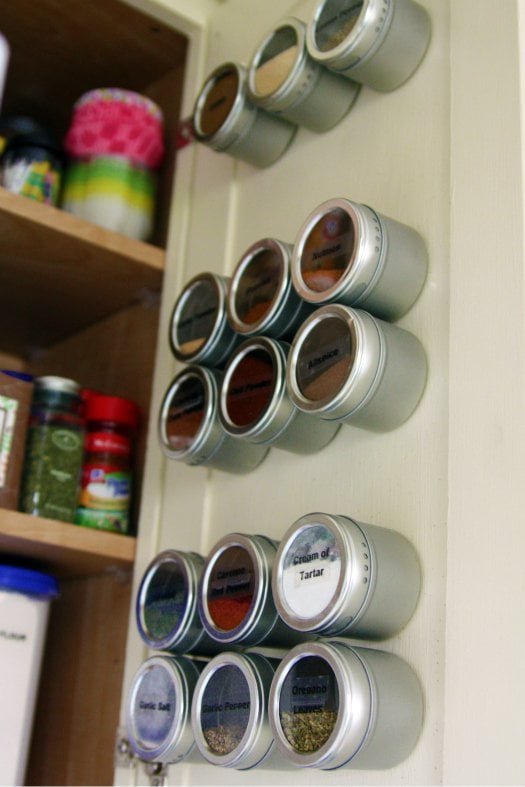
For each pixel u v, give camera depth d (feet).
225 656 2.49
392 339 2.42
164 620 2.82
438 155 2.59
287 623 2.30
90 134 3.71
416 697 2.20
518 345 2.18
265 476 2.91
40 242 3.40
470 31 2.54
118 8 3.70
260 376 2.73
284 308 2.72
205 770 2.78
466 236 2.38
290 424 2.64
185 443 2.95
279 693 2.26
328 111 2.97
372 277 2.46
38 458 3.32
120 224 3.63
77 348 4.20
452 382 2.31
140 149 3.73
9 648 3.23
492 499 2.13
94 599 3.62
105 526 3.39
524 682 1.95
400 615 2.28
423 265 2.53
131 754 3.08
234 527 2.97
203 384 2.97
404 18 2.69
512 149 2.33
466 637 2.09
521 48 2.40
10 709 3.19
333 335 2.46
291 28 3.01
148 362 3.69
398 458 2.45
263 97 2.98
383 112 2.83
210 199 3.54
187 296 3.23
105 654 3.45
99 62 4.03
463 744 2.03
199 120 3.32
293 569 2.35
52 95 4.24
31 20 3.78
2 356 4.50
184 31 3.84
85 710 3.45
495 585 2.07
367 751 2.12
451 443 2.26
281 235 3.12
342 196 2.89
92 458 3.48
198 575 2.78
